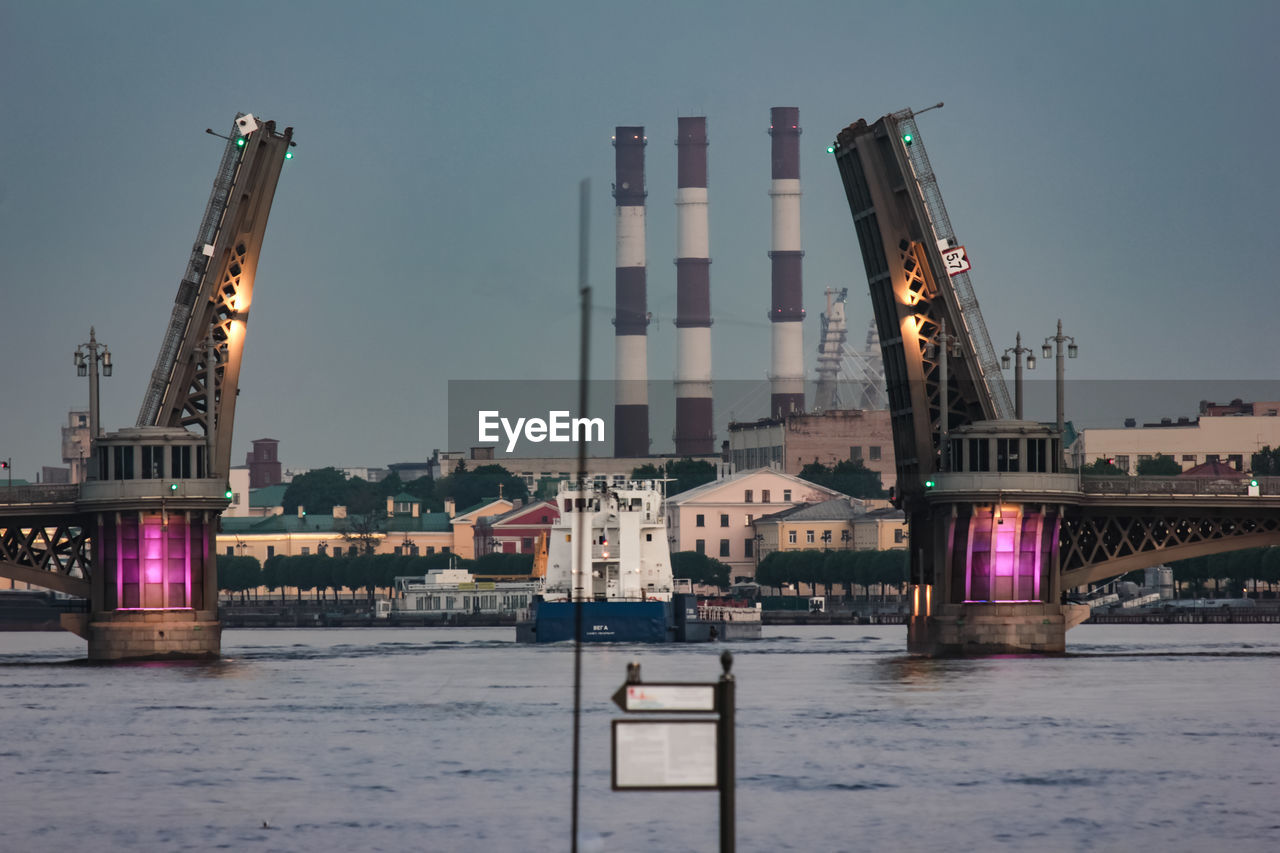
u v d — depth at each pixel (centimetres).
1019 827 13725
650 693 6900
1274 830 13588
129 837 13488
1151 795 15075
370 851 12900
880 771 16438
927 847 13025
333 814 14338
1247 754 17450
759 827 13738
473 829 13662
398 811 14450
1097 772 16325
